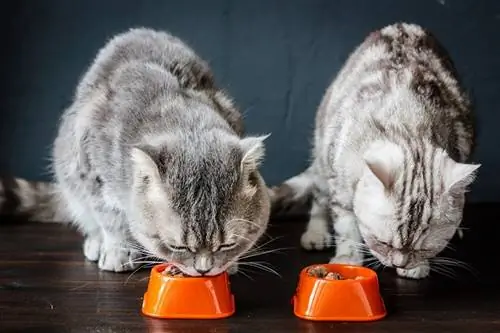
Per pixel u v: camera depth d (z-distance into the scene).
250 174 1.38
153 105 1.47
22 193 1.85
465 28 1.99
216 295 1.40
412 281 1.55
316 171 1.70
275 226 1.85
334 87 1.68
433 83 1.55
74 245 1.73
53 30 1.98
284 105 2.01
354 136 1.50
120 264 1.58
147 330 1.36
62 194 1.71
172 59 1.59
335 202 1.56
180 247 1.34
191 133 1.39
